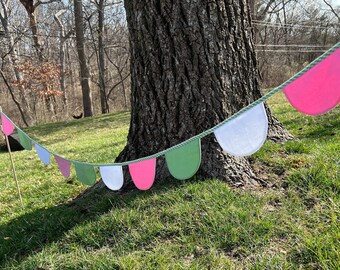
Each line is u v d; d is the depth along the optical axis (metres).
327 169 2.82
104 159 5.54
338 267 1.84
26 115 21.20
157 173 3.06
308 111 1.10
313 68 1.07
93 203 3.05
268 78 24.34
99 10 19.78
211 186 2.75
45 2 19.41
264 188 2.78
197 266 2.07
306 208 2.46
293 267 1.95
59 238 2.67
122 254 2.32
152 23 2.88
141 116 3.12
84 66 18.14
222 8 2.88
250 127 1.27
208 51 2.86
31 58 20.69
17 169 6.02
